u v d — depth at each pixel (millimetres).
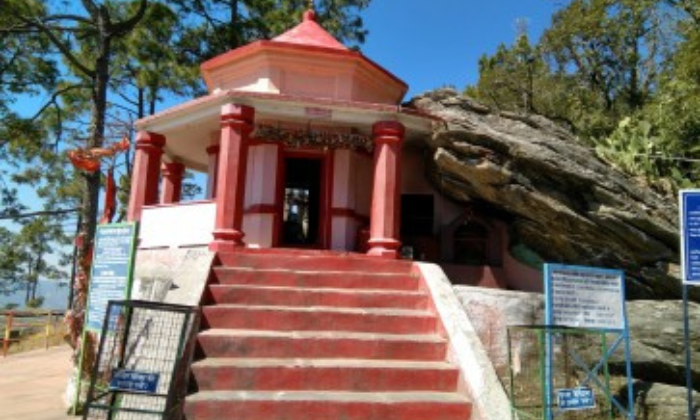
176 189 15672
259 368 6824
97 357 5926
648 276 10336
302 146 12609
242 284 8844
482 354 7266
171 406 5789
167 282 8555
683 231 6980
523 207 10836
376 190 10727
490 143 10555
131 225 7859
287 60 12297
